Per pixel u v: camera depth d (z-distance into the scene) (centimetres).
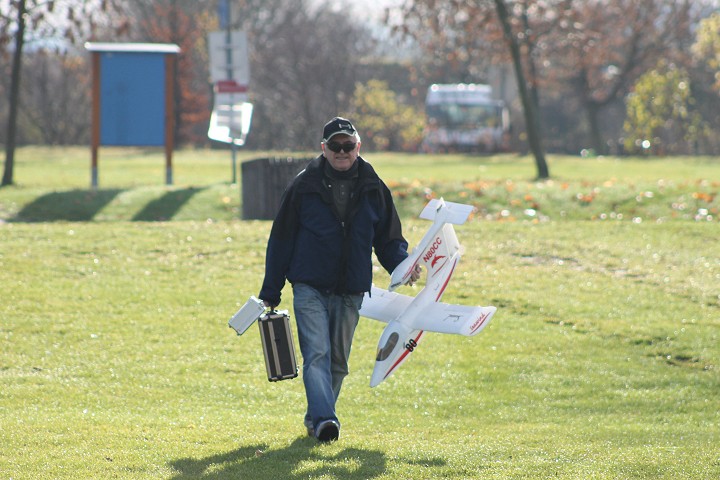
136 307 4131
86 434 2464
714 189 7494
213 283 4578
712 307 4306
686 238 5750
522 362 3544
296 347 3688
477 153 17825
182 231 5734
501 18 10119
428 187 7625
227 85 8781
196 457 2259
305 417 2497
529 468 2162
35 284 4419
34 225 5956
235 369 3381
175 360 3466
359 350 3650
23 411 2786
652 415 2988
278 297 2439
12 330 3734
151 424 2639
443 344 3759
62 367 3334
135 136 8512
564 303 4350
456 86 18800
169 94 8500
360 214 2398
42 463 2170
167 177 8619
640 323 4047
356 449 2339
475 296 4441
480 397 3142
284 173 6625
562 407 3064
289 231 2414
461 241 5638
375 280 4684
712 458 2261
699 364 3566
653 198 7319
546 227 6091
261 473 2098
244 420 2745
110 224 6047
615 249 5444
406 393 3162
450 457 2269
